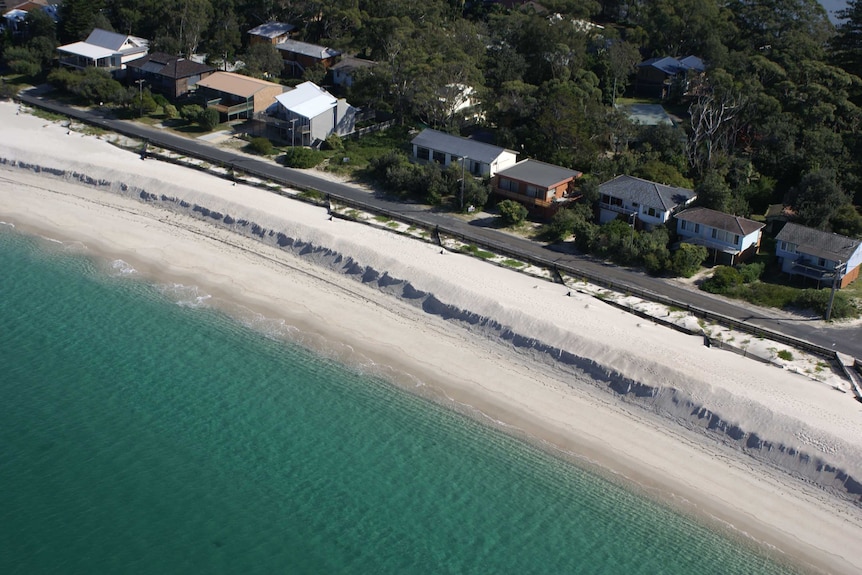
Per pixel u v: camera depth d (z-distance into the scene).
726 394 61.69
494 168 98.69
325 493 55.03
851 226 87.88
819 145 100.62
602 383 65.56
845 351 69.88
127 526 51.88
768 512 54.38
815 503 54.94
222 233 89.19
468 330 72.69
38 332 70.44
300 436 59.97
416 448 59.34
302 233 86.19
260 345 70.44
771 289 78.94
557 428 61.59
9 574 48.16
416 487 55.88
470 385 66.12
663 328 71.56
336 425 61.25
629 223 89.88
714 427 60.56
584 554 51.25
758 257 85.38
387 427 61.31
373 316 75.12
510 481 56.72
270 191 97.44
